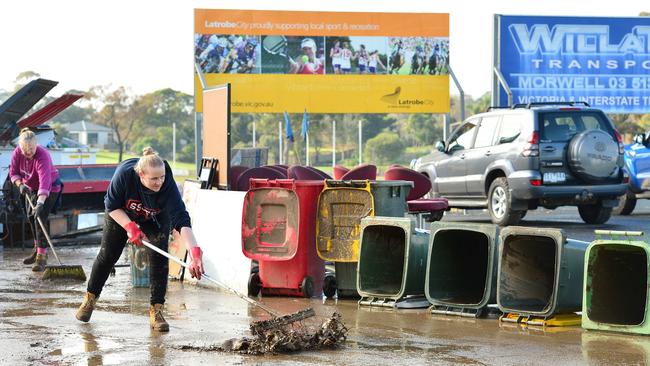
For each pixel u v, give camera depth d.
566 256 16.95
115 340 15.24
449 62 51.19
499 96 50.22
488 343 15.12
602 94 50.78
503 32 50.06
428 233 19.91
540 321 16.86
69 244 33.84
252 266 21.86
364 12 50.47
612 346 14.88
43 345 14.80
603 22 50.47
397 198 20.64
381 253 19.94
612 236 16.28
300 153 166.12
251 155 48.41
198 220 23.05
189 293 21.17
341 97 50.78
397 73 51.12
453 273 19.00
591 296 16.45
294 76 50.41
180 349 14.53
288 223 20.52
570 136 35.25
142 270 21.89
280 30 50.09
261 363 13.53
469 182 37.97
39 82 35.44
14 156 25.39
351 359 13.82
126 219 16.11
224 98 25.98
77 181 36.38
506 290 17.50
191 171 150.75
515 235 17.28
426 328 16.58
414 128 178.38
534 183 34.75
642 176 40.75
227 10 49.50
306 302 19.95
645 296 17.31
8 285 22.23
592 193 35.06
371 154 170.38
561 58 50.41
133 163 16.41
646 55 50.75
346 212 20.22
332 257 20.22
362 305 19.39
